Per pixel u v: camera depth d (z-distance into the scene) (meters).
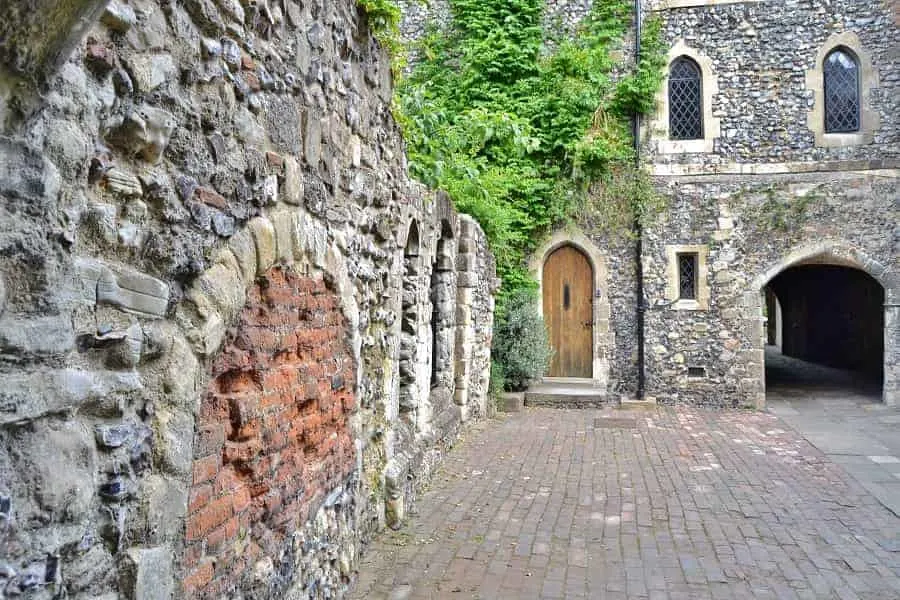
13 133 1.37
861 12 10.45
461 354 8.14
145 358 1.82
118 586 1.68
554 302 11.35
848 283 14.80
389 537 4.43
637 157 10.87
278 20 2.63
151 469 1.82
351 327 3.54
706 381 10.65
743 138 10.70
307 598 2.94
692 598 3.73
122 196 1.73
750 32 10.73
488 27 11.41
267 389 2.53
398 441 4.95
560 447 7.54
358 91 3.70
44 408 1.44
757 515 5.20
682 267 10.94
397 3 11.81
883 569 4.17
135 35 1.74
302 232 2.86
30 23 1.26
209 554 2.11
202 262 2.08
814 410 10.20
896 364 10.36
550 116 11.05
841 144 10.46
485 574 3.94
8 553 1.35
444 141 7.74
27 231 1.40
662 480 6.20
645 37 10.87
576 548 4.42
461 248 8.16
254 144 2.43
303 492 2.90
